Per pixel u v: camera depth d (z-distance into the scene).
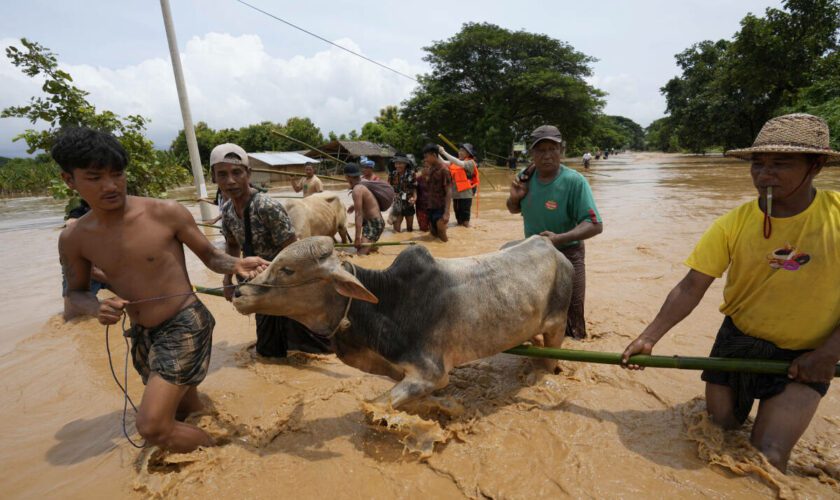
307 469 2.95
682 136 50.28
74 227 2.97
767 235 2.77
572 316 4.62
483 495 2.71
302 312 3.17
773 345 2.89
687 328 4.84
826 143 2.52
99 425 3.57
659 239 8.84
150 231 2.99
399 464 2.99
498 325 3.42
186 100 11.66
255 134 57.84
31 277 7.95
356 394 3.83
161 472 3.03
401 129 59.16
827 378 2.70
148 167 13.17
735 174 25.70
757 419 2.91
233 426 3.43
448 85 50.94
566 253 4.51
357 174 8.66
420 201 10.53
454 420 3.40
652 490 2.68
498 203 15.79
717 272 3.02
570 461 2.94
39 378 4.32
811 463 2.84
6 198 33.84
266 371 4.34
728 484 2.69
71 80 12.15
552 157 4.36
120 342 5.08
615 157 81.44
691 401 3.48
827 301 2.68
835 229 2.63
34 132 12.05
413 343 3.21
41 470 3.06
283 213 4.16
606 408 3.50
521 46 49.38
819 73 35.91
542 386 3.83
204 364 3.15
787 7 37.53
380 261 8.13
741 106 42.53
